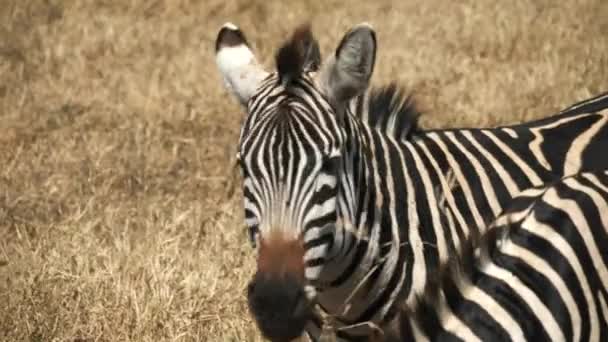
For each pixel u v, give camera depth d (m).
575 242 6.52
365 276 8.22
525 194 7.12
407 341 6.16
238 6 20.58
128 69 17.70
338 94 7.92
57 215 13.03
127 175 14.08
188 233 12.10
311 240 7.64
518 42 17.77
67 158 14.54
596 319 6.52
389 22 19.05
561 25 18.39
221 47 8.44
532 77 16.19
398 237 8.31
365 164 8.20
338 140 7.77
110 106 16.25
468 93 15.92
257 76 8.21
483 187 8.77
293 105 7.76
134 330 10.30
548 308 6.27
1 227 12.70
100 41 18.80
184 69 17.50
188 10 20.41
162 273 10.78
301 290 7.48
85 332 10.31
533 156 9.08
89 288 10.72
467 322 6.12
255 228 7.78
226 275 11.08
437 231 8.44
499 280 6.25
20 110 16.17
